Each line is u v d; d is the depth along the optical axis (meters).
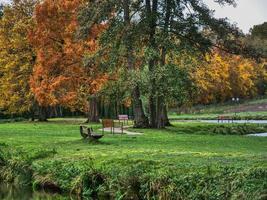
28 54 61.50
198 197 14.86
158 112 45.09
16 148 27.38
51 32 56.41
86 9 46.38
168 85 40.88
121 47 42.97
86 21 46.19
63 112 93.19
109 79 50.78
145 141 30.47
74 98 54.56
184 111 108.25
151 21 42.16
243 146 27.55
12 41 61.59
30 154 24.66
